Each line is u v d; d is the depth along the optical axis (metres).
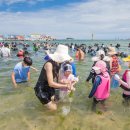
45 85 2.12
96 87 2.30
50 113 2.14
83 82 3.33
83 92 2.80
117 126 1.88
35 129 1.82
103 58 2.97
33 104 2.37
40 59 6.84
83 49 8.73
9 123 1.92
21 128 1.83
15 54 8.36
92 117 2.06
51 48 11.73
